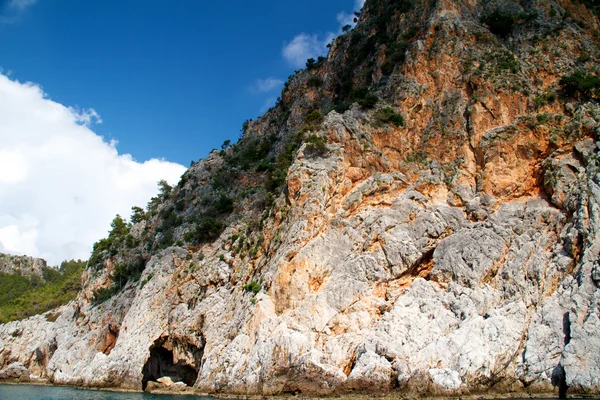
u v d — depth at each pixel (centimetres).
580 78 5791
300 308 4891
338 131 6159
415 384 3947
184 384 5878
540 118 5653
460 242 5056
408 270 5147
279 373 4416
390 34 7744
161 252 7350
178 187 9300
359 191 5719
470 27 6762
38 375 8150
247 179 8038
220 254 6588
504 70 6169
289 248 5269
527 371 4094
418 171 5881
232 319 5409
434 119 6212
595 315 4066
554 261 4706
